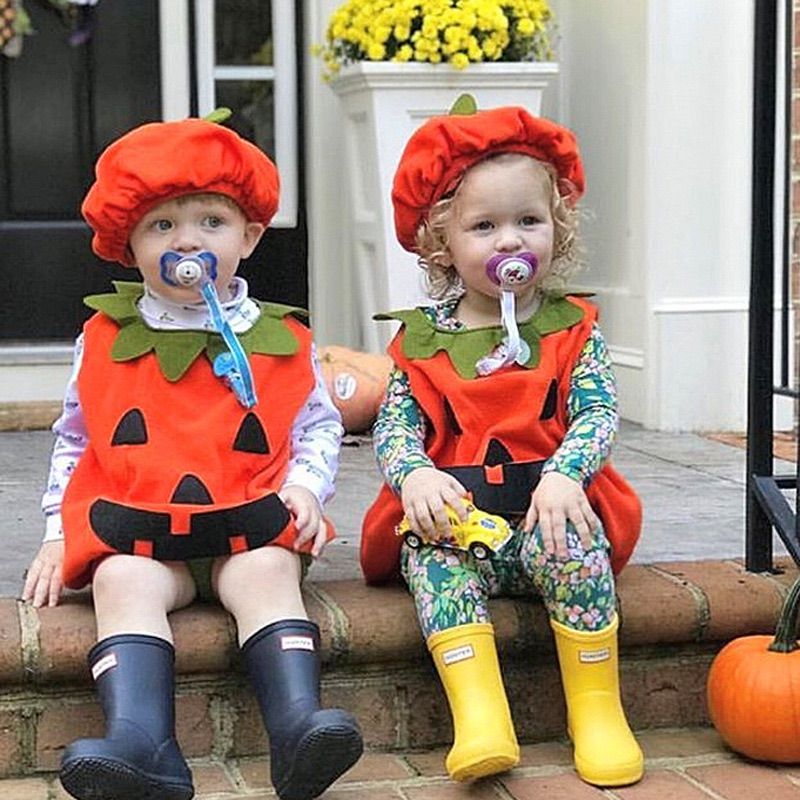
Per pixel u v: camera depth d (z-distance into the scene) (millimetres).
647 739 2236
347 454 3553
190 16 4137
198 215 2102
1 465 3400
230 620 2086
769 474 2432
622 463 3451
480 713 1988
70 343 4141
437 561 2086
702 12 3824
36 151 4086
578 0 4262
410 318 2256
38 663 2020
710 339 3904
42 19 4055
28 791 2012
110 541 2006
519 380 2162
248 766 2098
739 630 2270
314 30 4172
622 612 2213
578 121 4305
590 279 4281
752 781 2062
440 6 3801
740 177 3896
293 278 4270
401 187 2229
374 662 2156
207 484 2053
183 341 2123
